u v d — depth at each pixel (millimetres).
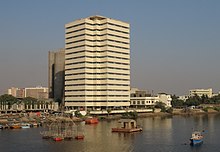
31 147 127625
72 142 138375
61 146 129125
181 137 152875
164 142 139125
